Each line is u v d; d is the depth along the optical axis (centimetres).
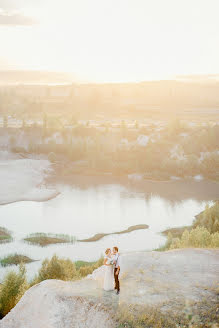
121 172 14875
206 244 3092
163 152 16712
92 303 1280
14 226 7475
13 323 1348
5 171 14250
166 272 1591
